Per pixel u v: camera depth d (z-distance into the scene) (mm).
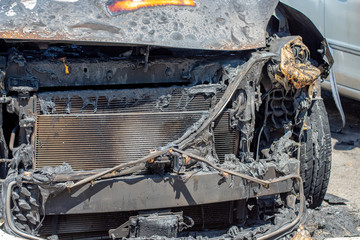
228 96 3537
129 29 3334
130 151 3426
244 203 3850
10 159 3406
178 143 3416
